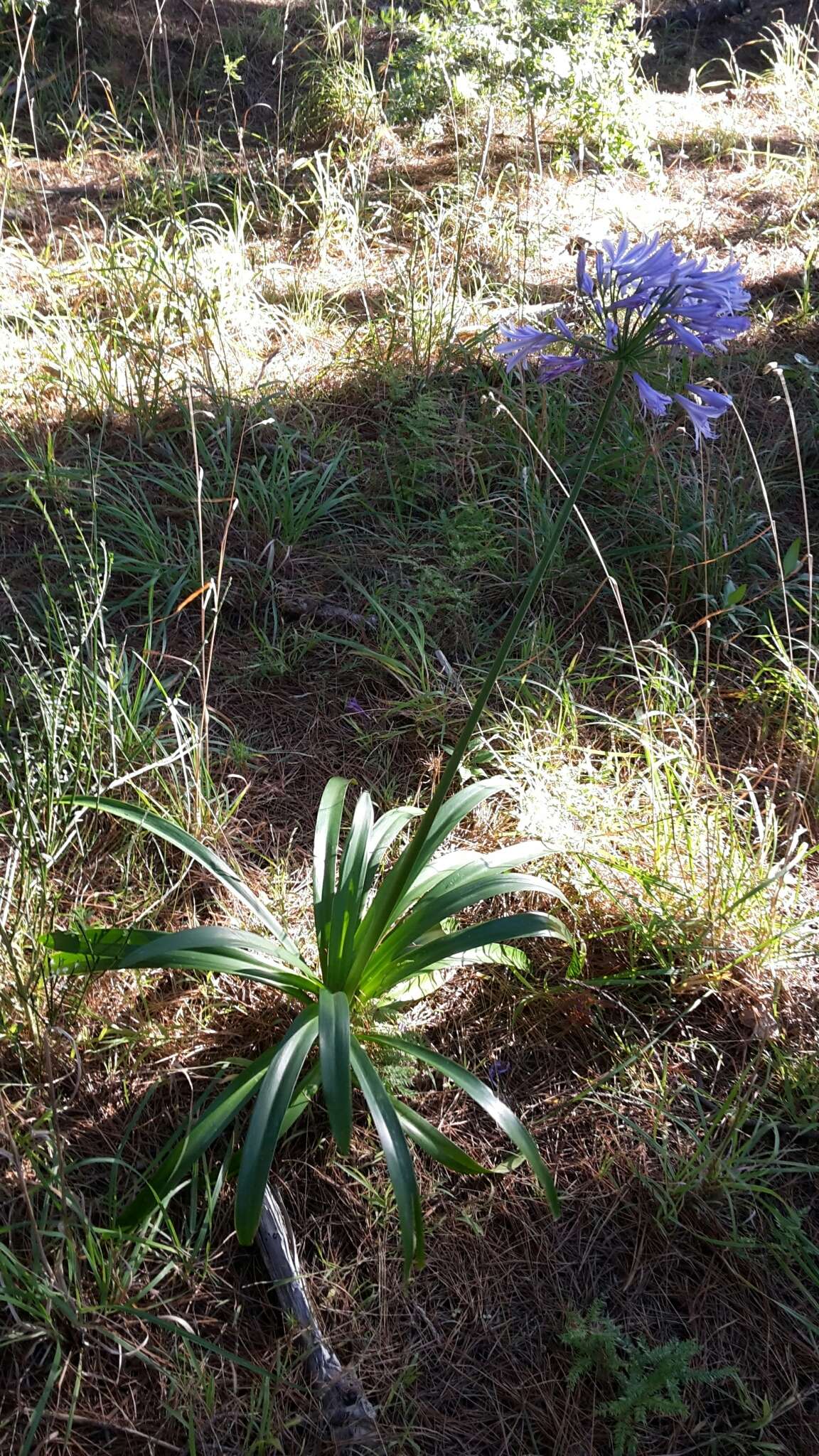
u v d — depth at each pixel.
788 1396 1.95
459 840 2.78
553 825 2.66
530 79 5.29
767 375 4.42
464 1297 2.02
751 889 2.61
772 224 5.36
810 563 3.26
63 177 5.70
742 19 7.74
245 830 2.79
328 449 3.93
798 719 3.15
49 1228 1.92
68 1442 1.75
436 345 4.37
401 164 5.78
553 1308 2.02
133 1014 2.33
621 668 3.37
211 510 3.61
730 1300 2.06
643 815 2.82
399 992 2.36
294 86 6.52
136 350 4.14
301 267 4.92
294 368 4.27
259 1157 1.80
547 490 3.63
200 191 5.41
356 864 2.27
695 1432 1.88
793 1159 2.27
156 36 6.67
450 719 3.09
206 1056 2.30
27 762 2.48
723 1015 2.50
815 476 4.05
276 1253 1.98
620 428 4.00
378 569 3.55
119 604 3.30
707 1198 2.17
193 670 3.16
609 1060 2.39
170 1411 1.76
